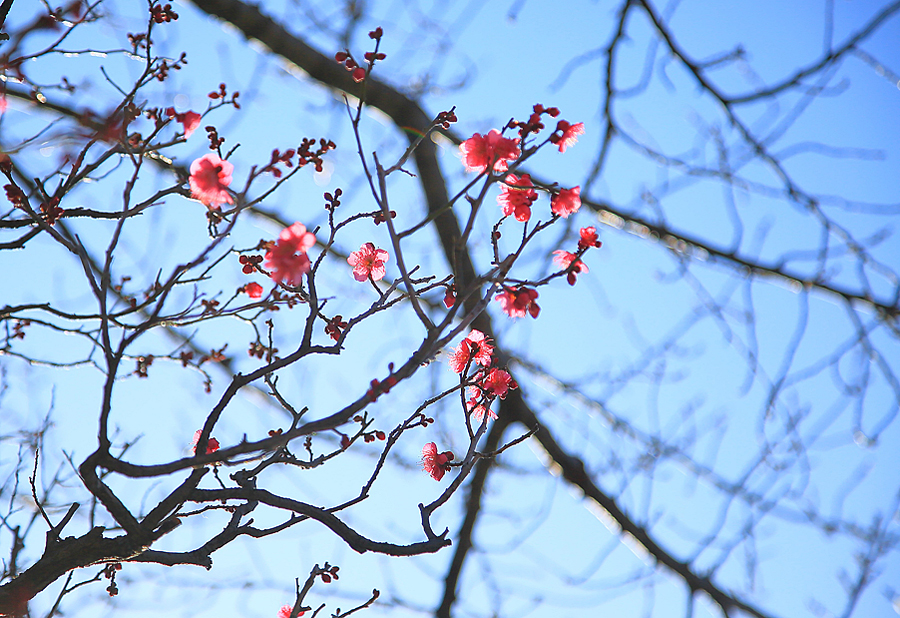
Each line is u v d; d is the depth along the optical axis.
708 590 3.72
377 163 1.91
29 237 2.04
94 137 1.97
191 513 1.98
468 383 1.99
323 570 2.00
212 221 1.99
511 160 1.96
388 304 1.99
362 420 1.98
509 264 1.94
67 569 1.95
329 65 3.43
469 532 3.53
